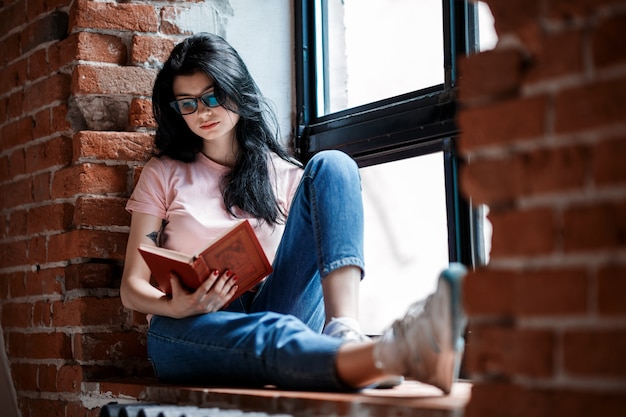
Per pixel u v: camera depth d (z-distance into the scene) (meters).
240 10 2.87
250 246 1.98
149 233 2.31
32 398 2.78
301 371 1.71
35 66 2.78
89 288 2.57
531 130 1.25
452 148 2.33
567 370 1.17
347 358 1.64
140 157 2.63
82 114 2.66
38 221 2.75
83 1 2.61
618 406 1.11
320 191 1.99
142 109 2.64
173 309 2.01
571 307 1.18
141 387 2.13
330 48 2.88
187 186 2.35
